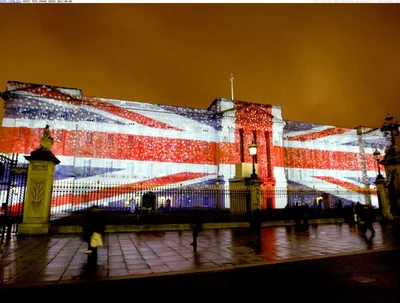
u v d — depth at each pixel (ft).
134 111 130.93
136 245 33.40
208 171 136.67
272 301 16.01
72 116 120.26
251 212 56.39
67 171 114.62
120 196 108.68
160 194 109.09
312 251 29.89
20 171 44.45
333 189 153.28
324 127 168.86
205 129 141.49
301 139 162.09
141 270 22.07
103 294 17.07
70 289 17.87
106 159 121.70
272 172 143.74
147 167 127.13
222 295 17.01
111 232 45.73
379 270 22.63
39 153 43.39
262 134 147.84
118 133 126.21
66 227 42.88
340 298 16.47
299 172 156.56
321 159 163.22
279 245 33.65
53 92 119.85
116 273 21.16
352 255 28.22
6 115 112.37
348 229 50.96
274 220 60.70
